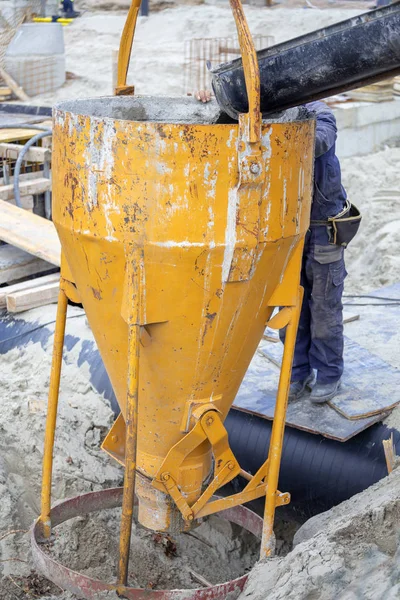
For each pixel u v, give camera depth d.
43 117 9.26
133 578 4.23
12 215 6.90
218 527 4.65
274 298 3.42
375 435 4.25
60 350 3.73
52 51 15.06
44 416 5.12
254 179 3.00
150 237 3.04
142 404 3.49
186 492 3.56
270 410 4.37
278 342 5.26
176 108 4.07
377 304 6.03
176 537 4.57
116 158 3.01
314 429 4.20
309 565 3.11
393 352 5.21
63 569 3.49
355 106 12.03
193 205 3.01
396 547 3.01
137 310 3.14
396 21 2.87
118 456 3.85
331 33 3.03
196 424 3.42
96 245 3.18
